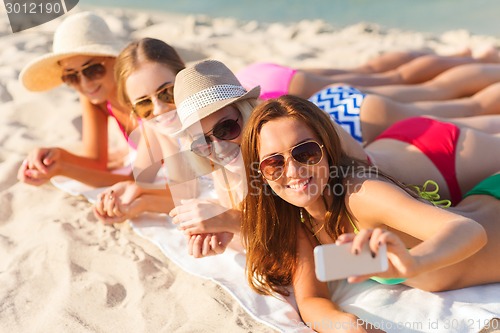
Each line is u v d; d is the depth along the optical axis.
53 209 7.14
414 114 7.29
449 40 12.89
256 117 4.89
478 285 5.36
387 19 15.35
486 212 5.42
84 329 5.21
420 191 5.73
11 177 7.84
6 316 5.42
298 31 13.91
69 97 9.79
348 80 8.80
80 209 7.12
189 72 5.75
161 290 5.68
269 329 5.03
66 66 7.59
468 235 4.32
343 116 7.01
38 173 7.24
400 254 3.90
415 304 5.17
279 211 5.30
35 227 6.78
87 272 5.97
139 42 6.75
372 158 6.04
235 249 6.16
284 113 4.84
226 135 5.62
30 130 9.02
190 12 16.89
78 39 7.55
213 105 5.55
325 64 11.23
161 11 16.80
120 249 6.34
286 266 5.50
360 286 5.54
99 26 7.73
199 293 5.56
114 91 7.72
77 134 8.80
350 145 5.79
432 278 5.18
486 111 7.97
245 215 5.40
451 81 8.66
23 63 10.94
